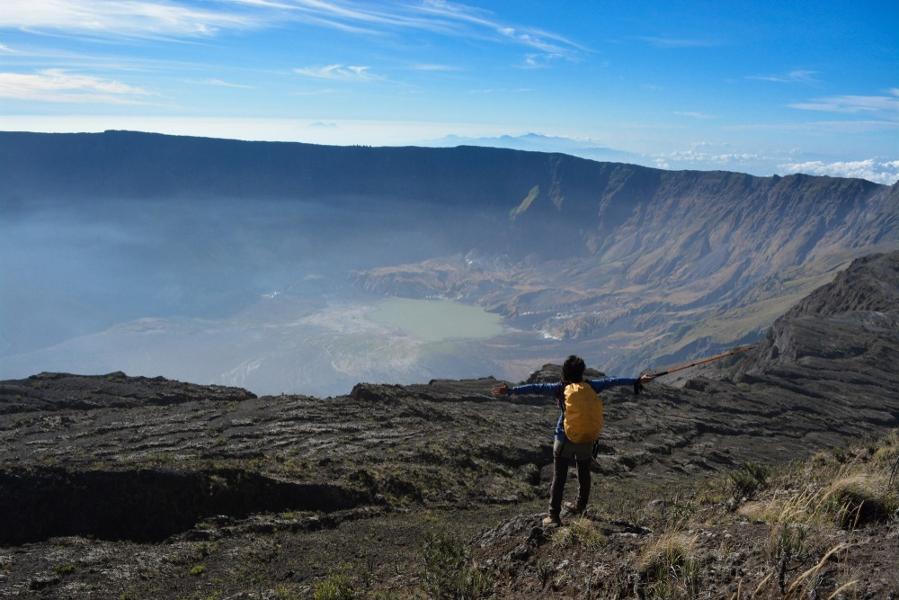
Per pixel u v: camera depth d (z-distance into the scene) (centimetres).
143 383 5209
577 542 945
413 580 1247
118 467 2645
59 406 4469
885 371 8425
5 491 2461
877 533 734
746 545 762
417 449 3669
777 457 4831
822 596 615
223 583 1884
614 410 5806
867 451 1595
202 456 3334
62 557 2134
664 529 958
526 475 3572
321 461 3200
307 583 1716
